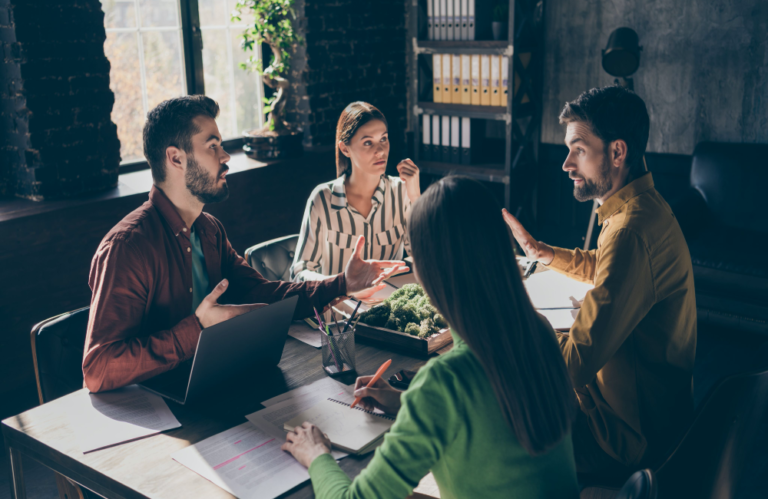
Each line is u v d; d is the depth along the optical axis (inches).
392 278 85.0
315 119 181.6
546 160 192.1
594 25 176.6
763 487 91.7
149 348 59.2
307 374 63.4
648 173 62.6
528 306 37.3
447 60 179.5
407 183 96.0
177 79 161.9
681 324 60.6
